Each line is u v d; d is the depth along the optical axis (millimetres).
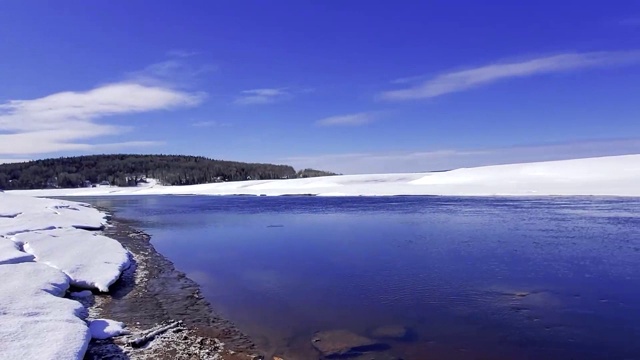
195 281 11125
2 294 7969
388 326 7797
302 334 7453
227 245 16688
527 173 55188
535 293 9625
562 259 12734
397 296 9586
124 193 87062
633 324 7750
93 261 11867
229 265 12992
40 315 7145
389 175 76188
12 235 14625
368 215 26734
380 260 13258
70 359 5625
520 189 44969
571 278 10734
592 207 27484
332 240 17359
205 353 6684
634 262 12203
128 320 8148
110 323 7707
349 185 64812
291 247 15938
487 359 6438
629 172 47375
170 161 138000
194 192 79438
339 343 7020
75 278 10062
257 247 16109
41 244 13289
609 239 15766
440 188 52219
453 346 6895
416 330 7598
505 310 8578
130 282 10984
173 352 6703
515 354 6605
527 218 22438
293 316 8391
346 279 11086
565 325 7750
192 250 15641
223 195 67688
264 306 9023
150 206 41750
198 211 33969
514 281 10586
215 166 132250
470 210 27781
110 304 9164
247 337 7332
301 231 20391
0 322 6633
